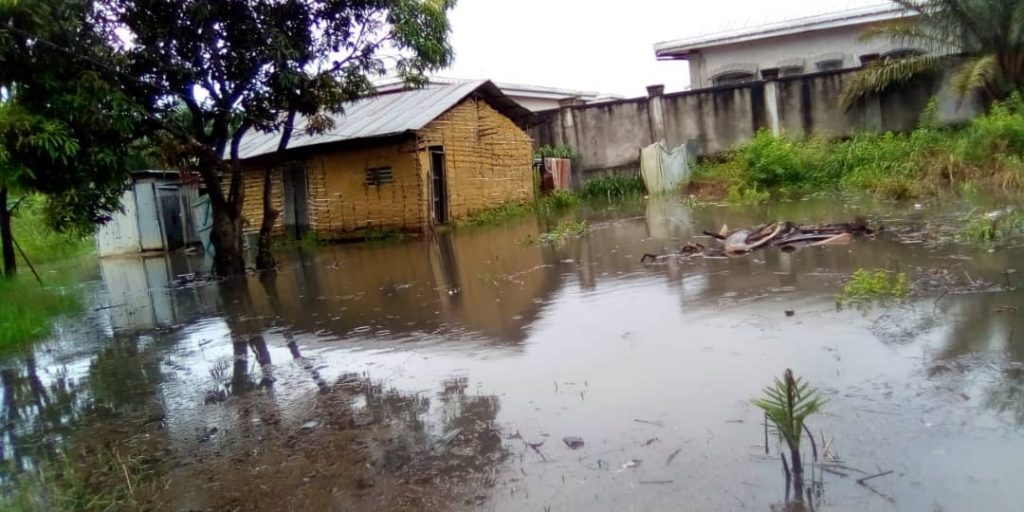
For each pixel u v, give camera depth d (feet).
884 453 8.52
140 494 9.73
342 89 33.65
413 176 46.60
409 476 9.34
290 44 30.37
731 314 15.71
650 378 12.05
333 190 50.75
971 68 51.83
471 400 12.00
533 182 63.10
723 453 8.98
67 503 9.67
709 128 63.52
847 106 58.59
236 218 34.65
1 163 25.75
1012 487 7.54
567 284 22.13
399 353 15.71
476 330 17.11
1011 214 25.29
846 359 11.84
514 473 9.06
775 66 69.82
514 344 15.35
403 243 42.80
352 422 11.60
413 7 32.68
